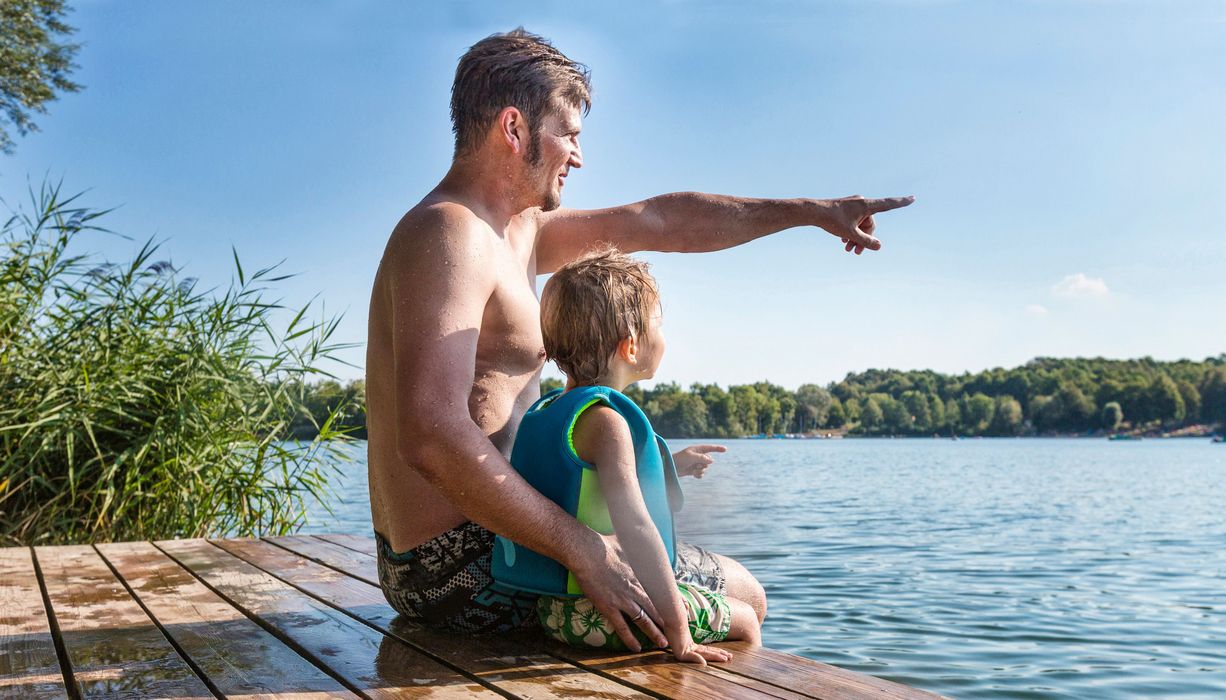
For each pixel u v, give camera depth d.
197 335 5.39
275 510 5.41
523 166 1.97
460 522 1.90
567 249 2.56
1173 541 10.76
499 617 1.97
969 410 133.62
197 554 3.59
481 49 1.98
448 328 1.67
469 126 1.97
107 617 2.36
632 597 1.77
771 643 4.90
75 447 5.09
